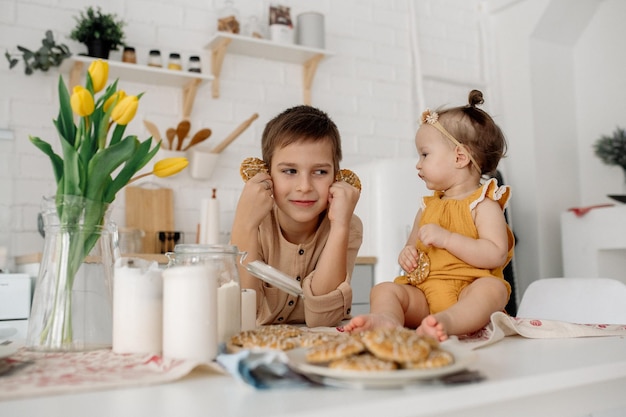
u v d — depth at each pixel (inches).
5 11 100.7
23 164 99.7
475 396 20.8
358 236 59.0
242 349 26.8
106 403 19.7
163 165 33.4
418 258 42.5
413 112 138.9
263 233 53.7
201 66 115.6
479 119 45.0
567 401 24.5
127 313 29.1
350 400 19.3
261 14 122.5
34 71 101.7
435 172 44.8
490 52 149.3
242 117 119.2
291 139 49.4
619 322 45.9
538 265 134.4
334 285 48.9
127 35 109.9
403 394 20.0
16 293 83.0
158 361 25.3
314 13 120.9
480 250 39.8
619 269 119.0
